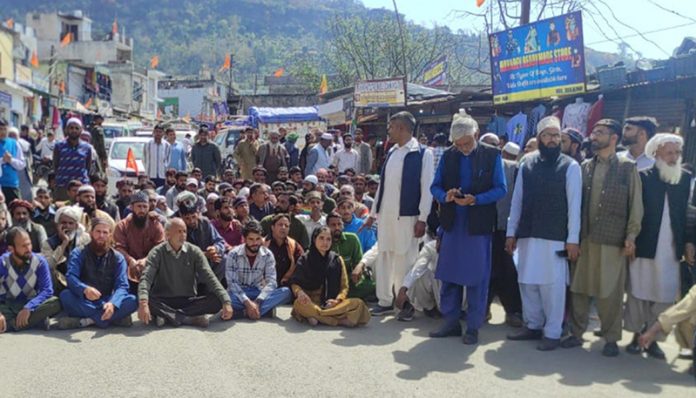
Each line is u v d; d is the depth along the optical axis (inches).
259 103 1759.4
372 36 1362.0
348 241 287.0
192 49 5152.6
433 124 626.5
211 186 401.1
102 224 240.5
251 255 260.5
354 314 241.0
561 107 455.5
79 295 234.4
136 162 612.1
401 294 246.4
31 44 1759.4
